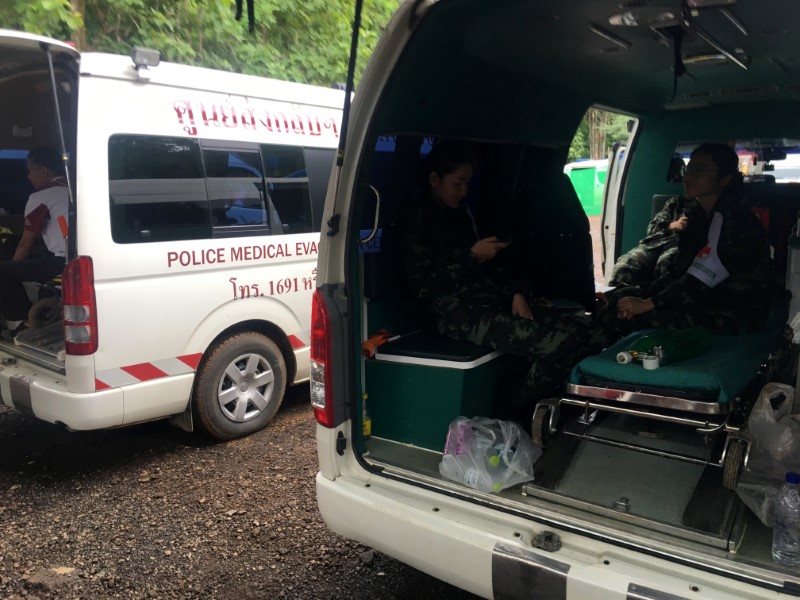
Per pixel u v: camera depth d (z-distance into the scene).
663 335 2.71
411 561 2.31
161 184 3.96
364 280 3.06
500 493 2.38
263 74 7.50
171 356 4.04
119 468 4.17
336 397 2.54
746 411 2.50
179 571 3.12
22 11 5.44
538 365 3.06
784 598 1.76
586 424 2.67
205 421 4.36
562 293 4.45
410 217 3.29
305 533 3.43
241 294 4.38
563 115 4.23
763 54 3.32
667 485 2.28
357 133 2.48
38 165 4.85
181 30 6.94
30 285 4.86
